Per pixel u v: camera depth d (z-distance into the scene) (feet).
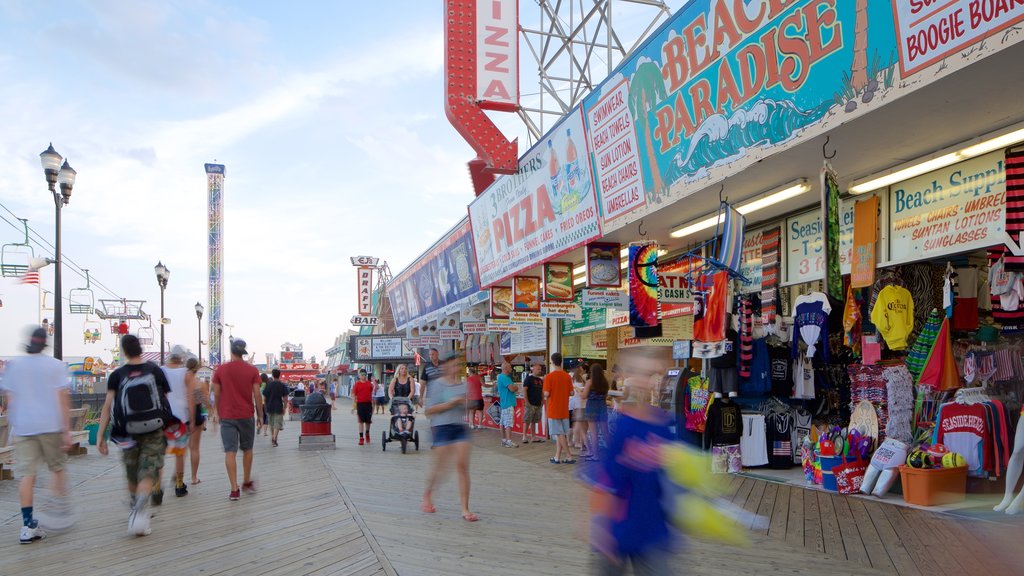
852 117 20.03
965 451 23.98
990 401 23.73
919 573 16.20
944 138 21.71
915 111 19.39
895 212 25.43
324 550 19.10
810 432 30.45
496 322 58.75
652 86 30.30
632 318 33.53
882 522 21.35
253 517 23.66
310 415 47.57
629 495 10.43
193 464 31.01
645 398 10.89
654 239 37.86
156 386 21.98
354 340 143.54
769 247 32.30
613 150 34.65
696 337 32.19
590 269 38.70
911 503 23.71
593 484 10.61
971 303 25.77
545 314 45.29
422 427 65.26
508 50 47.80
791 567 16.88
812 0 21.12
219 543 20.06
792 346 30.78
